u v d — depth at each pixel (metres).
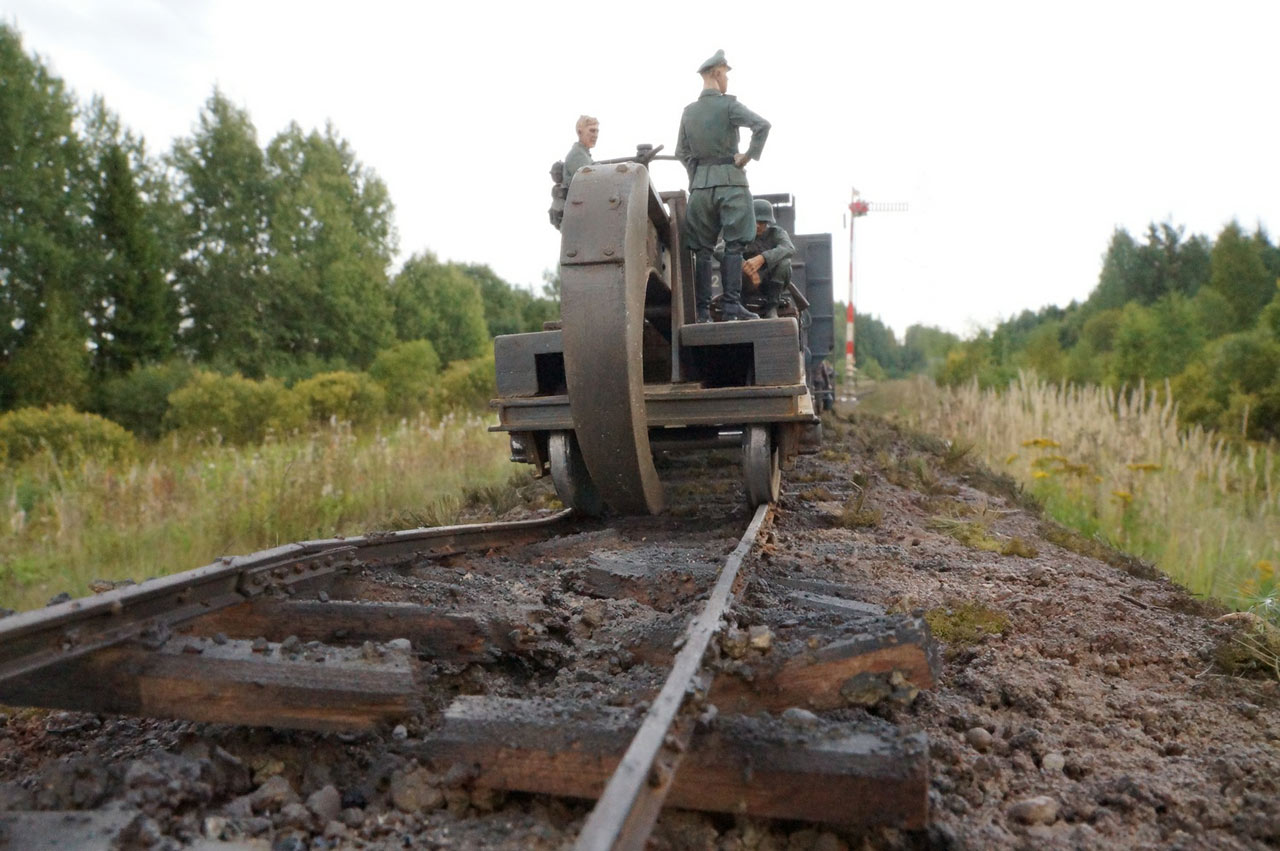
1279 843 2.33
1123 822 2.43
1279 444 13.98
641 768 1.81
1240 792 2.57
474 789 2.35
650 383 6.89
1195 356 21.19
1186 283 47.56
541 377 6.00
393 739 2.48
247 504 8.41
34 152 31.94
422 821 2.27
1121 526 8.41
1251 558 7.06
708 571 4.16
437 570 4.28
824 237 15.09
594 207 4.85
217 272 39.31
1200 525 7.84
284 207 41.25
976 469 9.98
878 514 6.35
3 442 14.82
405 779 2.35
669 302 6.21
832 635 2.96
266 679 2.52
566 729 2.33
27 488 10.63
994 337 38.88
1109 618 4.22
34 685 2.46
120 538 7.81
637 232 4.98
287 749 2.56
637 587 4.17
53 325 25.78
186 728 2.78
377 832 2.22
